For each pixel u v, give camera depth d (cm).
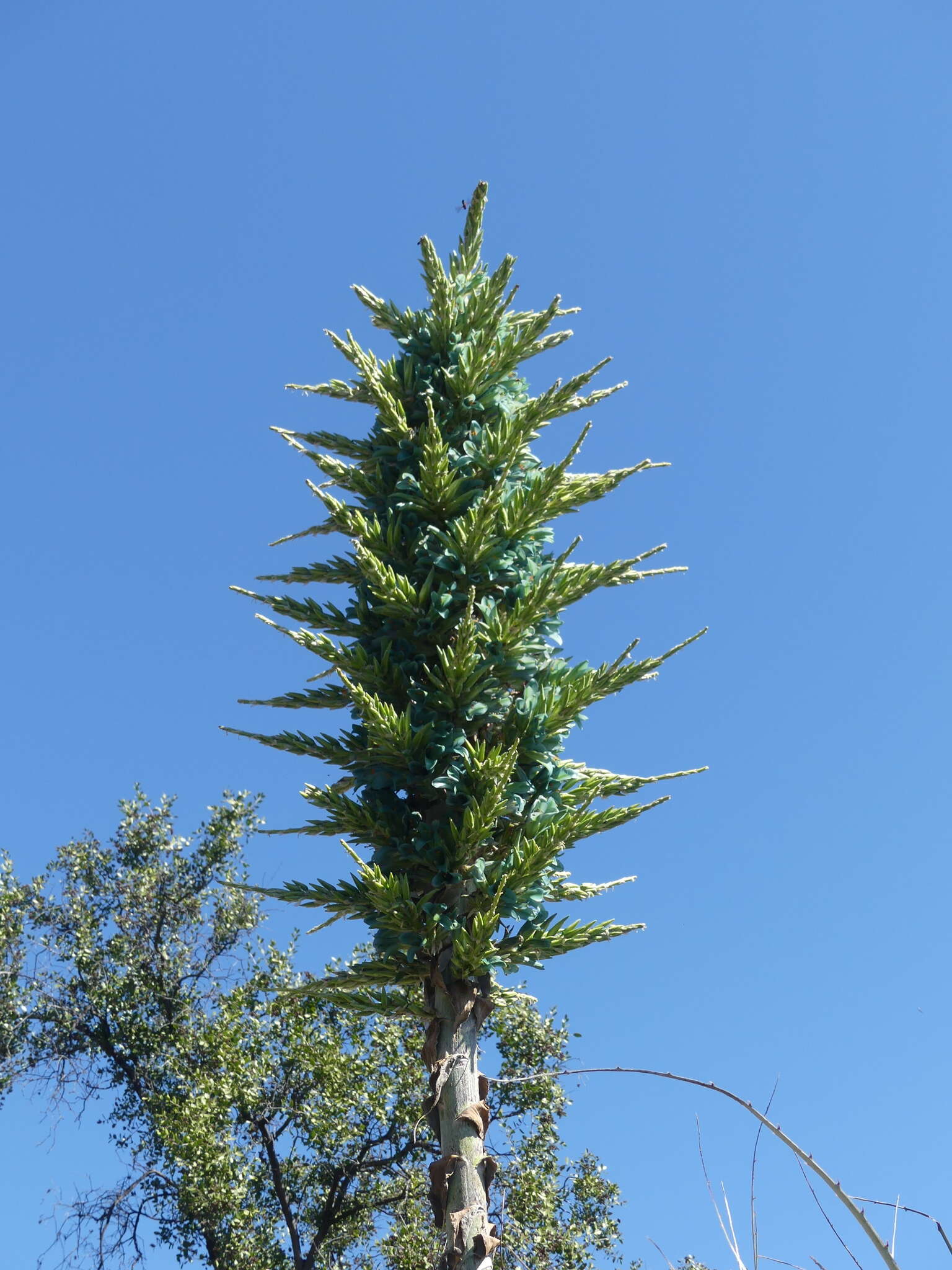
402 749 620
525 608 645
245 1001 1864
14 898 2011
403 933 595
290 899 622
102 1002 1923
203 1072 1800
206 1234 1644
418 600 657
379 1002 612
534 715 645
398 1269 1630
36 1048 1925
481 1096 563
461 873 603
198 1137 1617
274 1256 1688
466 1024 576
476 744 611
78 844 2138
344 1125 1678
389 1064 1753
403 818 627
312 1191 1742
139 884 2064
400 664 663
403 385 757
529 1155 1688
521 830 625
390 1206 1773
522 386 782
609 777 664
